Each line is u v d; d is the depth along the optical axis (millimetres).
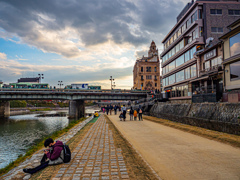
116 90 57594
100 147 8102
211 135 10336
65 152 5828
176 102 21844
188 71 28438
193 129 12984
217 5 25062
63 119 48812
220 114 12000
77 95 54062
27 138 22438
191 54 27000
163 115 23922
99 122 21531
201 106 15102
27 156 9883
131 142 9453
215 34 24484
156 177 4730
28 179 5246
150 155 6934
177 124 16656
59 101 168500
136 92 58031
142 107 37938
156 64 96000
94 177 4633
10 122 41469
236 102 11180
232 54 16500
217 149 7539
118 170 5145
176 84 33344
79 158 6379
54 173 4949
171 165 5766
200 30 25109
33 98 52188
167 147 8141
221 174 4961
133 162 5902
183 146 8219
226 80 17688
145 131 13305
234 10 25375
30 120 46062
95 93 54062
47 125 35688
